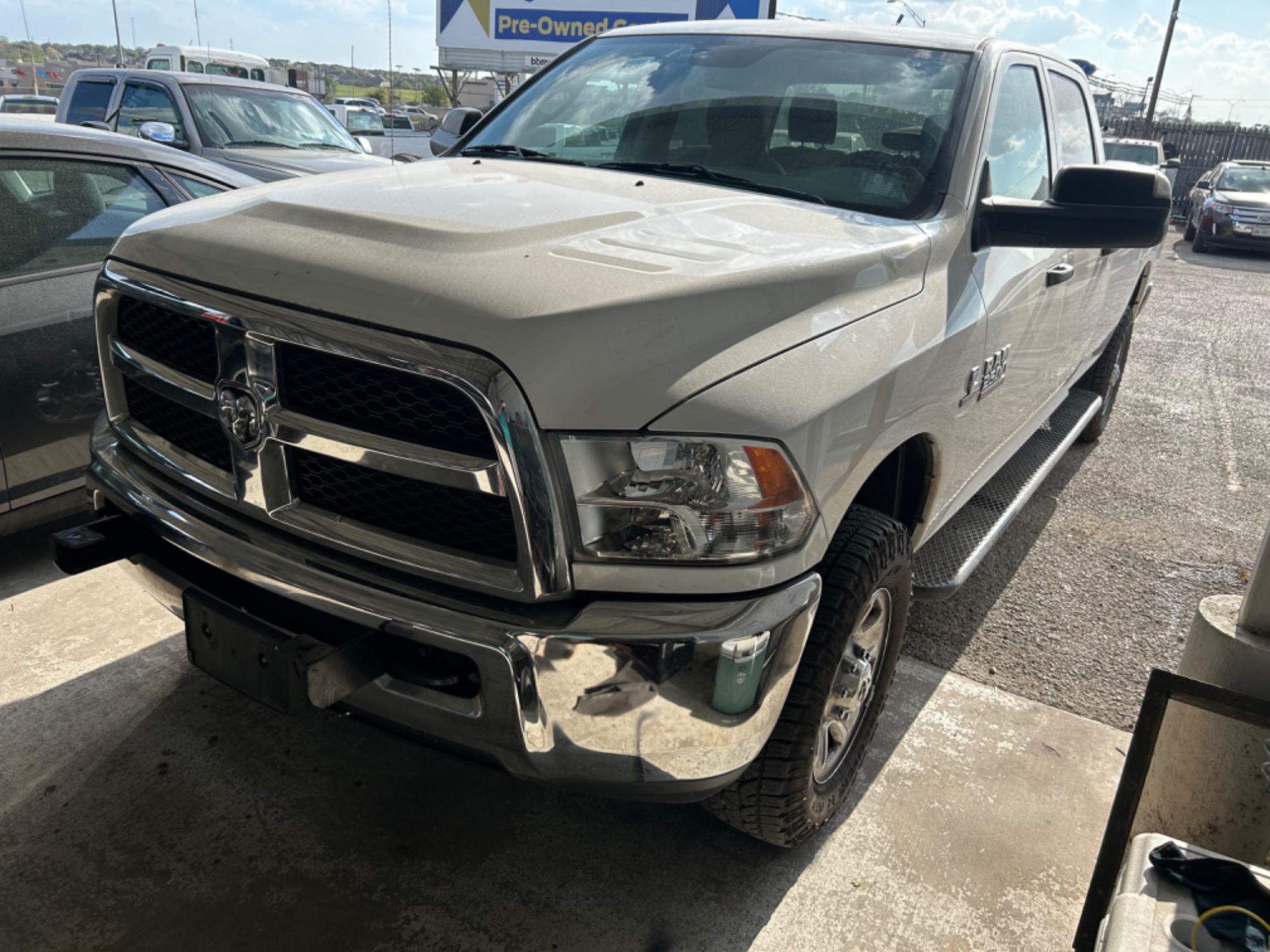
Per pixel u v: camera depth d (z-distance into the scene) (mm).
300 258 1703
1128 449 5492
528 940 1943
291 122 8281
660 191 2252
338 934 1926
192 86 7715
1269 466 5324
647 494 1551
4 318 3074
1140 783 1780
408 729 1745
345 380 1632
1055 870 2223
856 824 2326
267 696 1722
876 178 2465
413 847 2170
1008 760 2604
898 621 2281
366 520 1712
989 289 2506
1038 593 3641
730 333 1650
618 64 3049
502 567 1580
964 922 2062
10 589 3133
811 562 1735
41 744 2408
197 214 2021
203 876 2047
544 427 1494
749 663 1613
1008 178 2854
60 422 3232
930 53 2779
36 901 1955
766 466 1602
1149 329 9148
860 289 1965
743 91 2746
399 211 1856
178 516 1900
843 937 2002
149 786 2293
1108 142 18500
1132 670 3125
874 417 1872
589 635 1534
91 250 3414
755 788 1948
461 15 18812
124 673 2713
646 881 2119
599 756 1597
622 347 1539
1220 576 3873
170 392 1893
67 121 8516
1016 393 3047
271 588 1717
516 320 1503
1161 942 1495
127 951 1857
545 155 2785
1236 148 29109
